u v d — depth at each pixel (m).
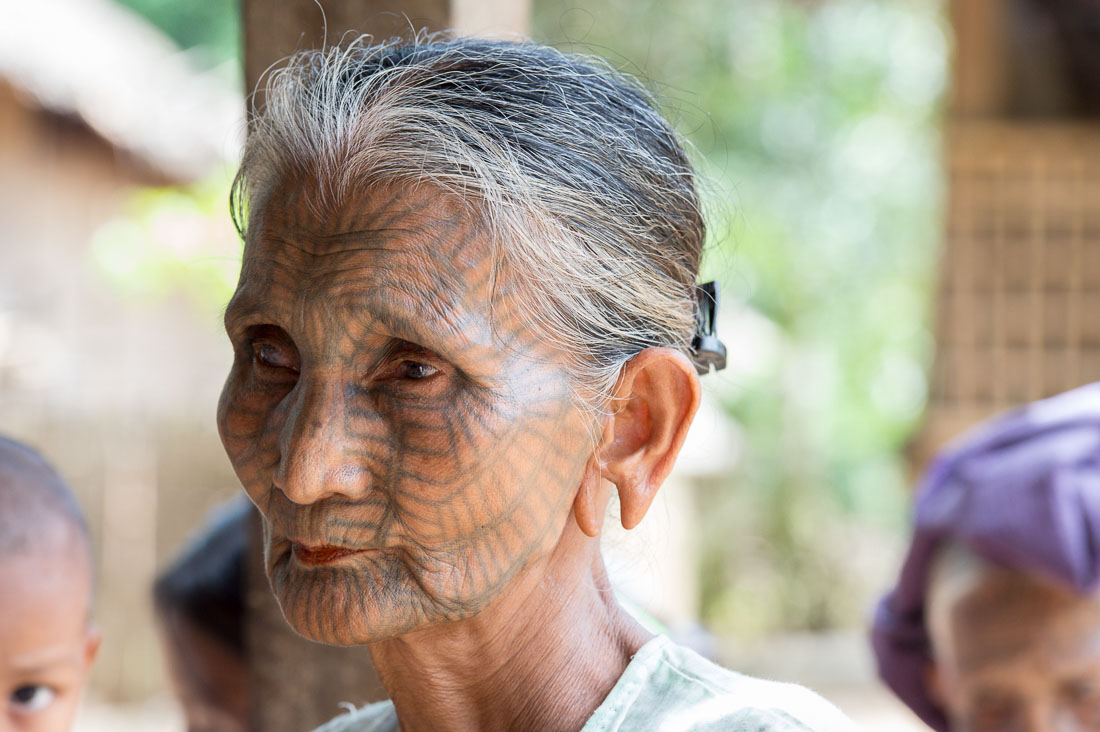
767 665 9.09
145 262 8.75
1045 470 2.02
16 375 8.99
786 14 11.59
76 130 10.83
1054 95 7.22
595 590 1.23
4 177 10.68
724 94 11.34
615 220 1.15
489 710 1.20
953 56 7.17
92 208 11.00
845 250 11.94
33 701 1.48
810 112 11.87
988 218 7.14
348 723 1.41
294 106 1.15
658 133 1.22
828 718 1.11
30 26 10.55
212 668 2.45
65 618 1.49
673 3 11.16
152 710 8.75
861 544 11.45
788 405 11.54
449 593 1.09
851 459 11.81
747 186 11.54
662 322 1.20
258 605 1.95
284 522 1.11
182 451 9.33
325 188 1.10
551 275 1.11
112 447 9.08
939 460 2.30
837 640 9.84
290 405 1.11
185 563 2.51
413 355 1.08
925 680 2.32
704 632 3.00
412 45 1.22
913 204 11.88
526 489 1.10
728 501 11.17
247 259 1.15
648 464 1.20
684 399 1.19
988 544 2.05
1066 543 1.98
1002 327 7.15
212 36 13.51
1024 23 7.15
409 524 1.08
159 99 11.01
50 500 1.51
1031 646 2.04
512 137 1.11
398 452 1.08
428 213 1.08
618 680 1.19
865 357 11.92
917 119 11.94
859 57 11.97
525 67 1.16
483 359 1.07
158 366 9.84
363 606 1.09
